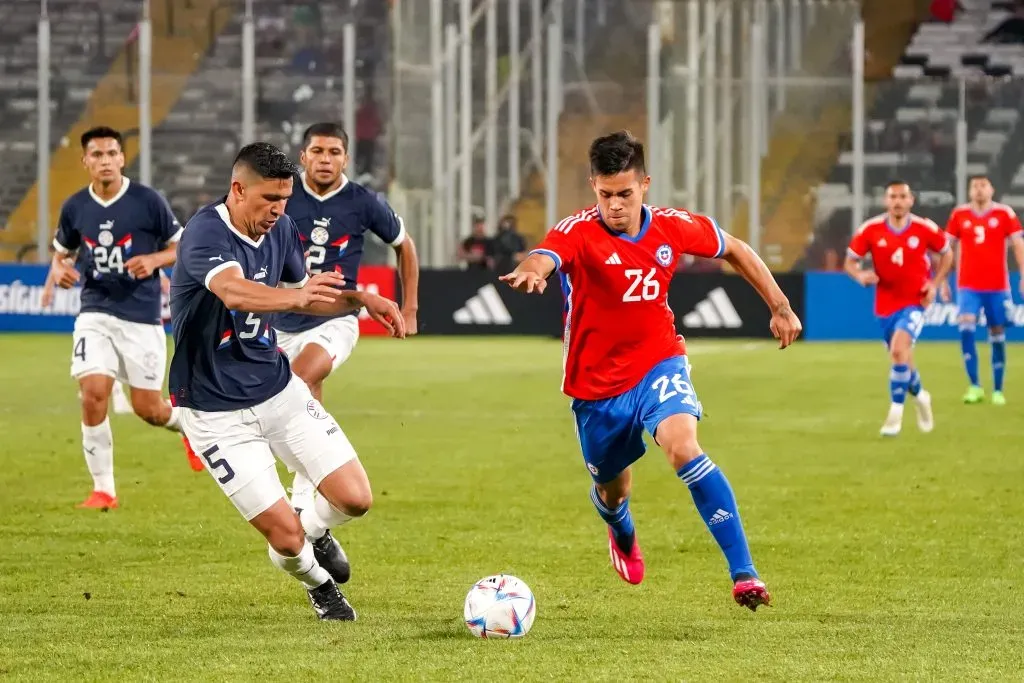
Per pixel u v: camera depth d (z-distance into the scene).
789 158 92.88
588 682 16.42
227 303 18.48
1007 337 87.19
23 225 92.75
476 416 48.59
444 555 25.55
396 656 17.78
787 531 27.95
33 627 19.62
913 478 35.00
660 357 20.80
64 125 94.62
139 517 29.17
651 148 91.06
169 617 20.36
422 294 88.19
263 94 93.25
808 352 77.94
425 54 92.50
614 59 97.06
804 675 16.77
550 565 24.70
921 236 44.69
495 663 17.41
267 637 18.98
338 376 63.06
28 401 52.47
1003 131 92.31
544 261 19.50
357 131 91.81
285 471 36.88
